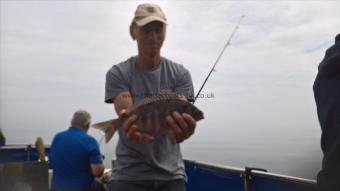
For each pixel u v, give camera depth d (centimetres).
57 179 223
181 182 126
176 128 101
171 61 132
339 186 79
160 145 123
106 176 218
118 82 124
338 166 79
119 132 125
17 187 182
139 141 104
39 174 187
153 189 123
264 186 133
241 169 146
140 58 125
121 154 125
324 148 83
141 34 121
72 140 223
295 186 118
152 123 103
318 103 86
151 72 125
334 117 80
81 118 228
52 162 228
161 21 120
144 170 122
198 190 187
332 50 86
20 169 184
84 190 220
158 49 123
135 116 102
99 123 106
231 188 155
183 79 131
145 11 121
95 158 219
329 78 83
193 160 190
